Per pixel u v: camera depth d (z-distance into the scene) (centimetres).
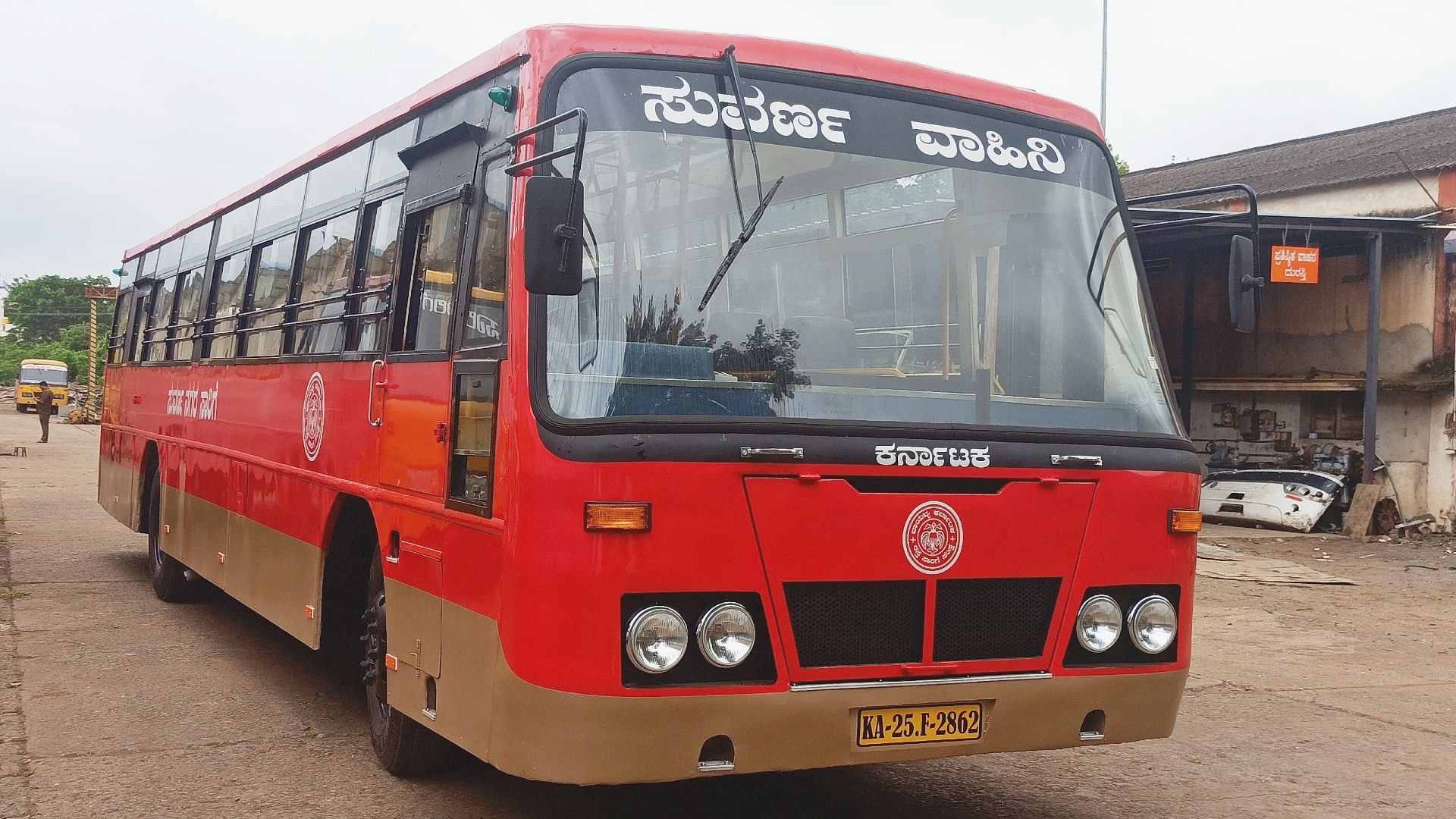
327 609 652
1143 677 475
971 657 450
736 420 424
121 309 1342
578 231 396
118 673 801
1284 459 2033
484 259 484
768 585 421
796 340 445
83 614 1006
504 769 429
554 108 446
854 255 461
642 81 454
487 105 507
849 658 433
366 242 641
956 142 491
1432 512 1828
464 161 521
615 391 421
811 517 427
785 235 454
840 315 453
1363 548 1716
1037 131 513
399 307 574
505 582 429
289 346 741
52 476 2492
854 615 434
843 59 488
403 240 580
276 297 788
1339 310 1948
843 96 480
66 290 12075
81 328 11100
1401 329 1867
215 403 901
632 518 407
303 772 596
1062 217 505
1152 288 2242
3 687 755
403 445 545
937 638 445
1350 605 1267
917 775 622
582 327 427
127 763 605
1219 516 1977
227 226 946
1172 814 569
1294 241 1933
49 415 3719
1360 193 1914
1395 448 1877
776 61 475
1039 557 459
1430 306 1830
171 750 629
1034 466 460
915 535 439
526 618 417
